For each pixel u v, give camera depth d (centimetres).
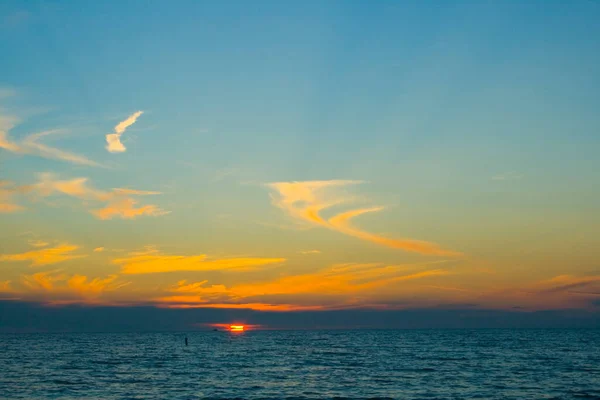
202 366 9119
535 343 17275
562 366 8400
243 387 6162
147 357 11744
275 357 11456
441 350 13588
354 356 11556
